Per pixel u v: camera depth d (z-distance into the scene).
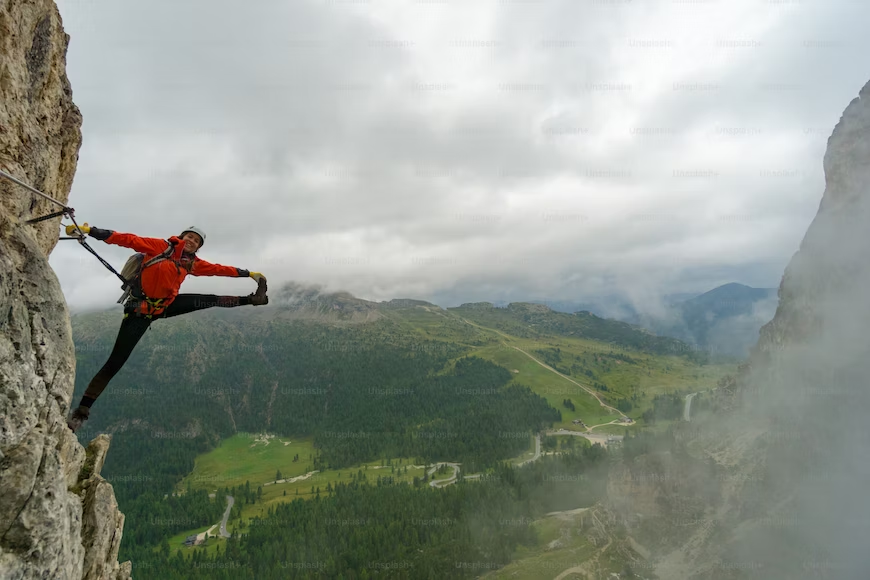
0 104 8.26
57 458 7.14
